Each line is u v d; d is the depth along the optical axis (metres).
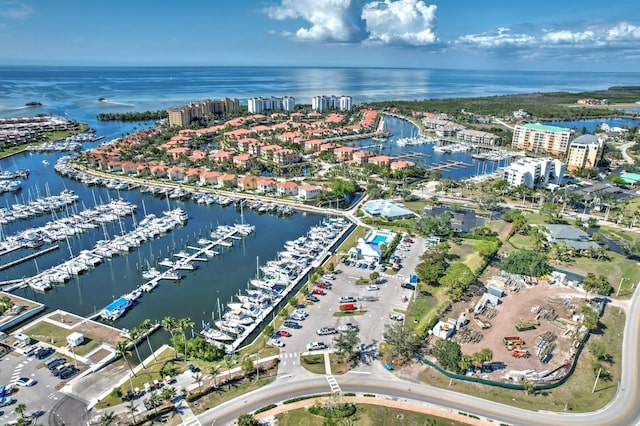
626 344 134.75
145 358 130.12
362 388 114.25
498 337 136.38
